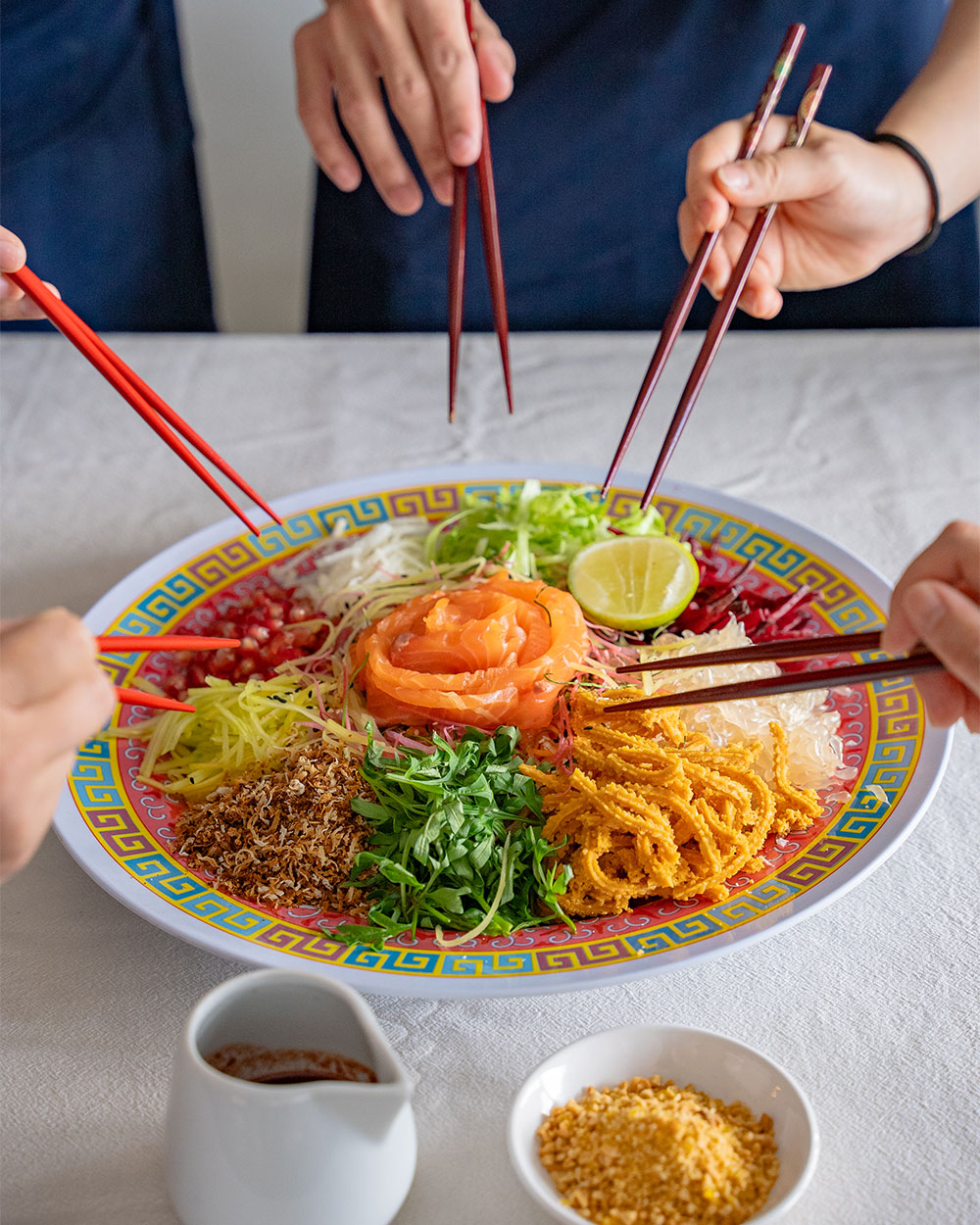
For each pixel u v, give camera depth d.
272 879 0.73
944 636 0.63
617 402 1.08
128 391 0.79
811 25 1.21
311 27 1.00
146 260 1.37
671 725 0.77
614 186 1.26
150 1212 0.65
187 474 1.02
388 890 0.74
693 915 0.71
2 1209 0.65
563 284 1.29
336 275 1.29
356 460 1.03
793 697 0.80
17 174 1.32
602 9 1.22
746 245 0.87
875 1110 0.67
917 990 0.71
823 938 0.73
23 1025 0.70
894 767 0.77
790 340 1.13
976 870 0.75
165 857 0.74
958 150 0.99
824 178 0.90
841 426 1.04
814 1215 0.64
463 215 0.87
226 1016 0.64
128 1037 0.70
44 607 0.91
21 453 1.04
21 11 1.28
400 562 0.91
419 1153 0.66
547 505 0.92
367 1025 0.62
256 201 1.69
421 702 0.79
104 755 0.79
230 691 0.82
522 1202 0.65
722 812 0.74
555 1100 0.65
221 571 0.90
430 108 0.92
